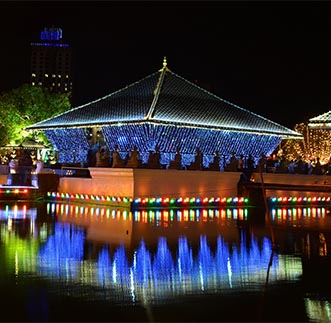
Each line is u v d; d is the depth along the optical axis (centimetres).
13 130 6856
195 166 3538
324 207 3700
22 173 3869
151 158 3359
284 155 7069
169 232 2092
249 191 3556
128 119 4609
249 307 1062
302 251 1692
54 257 1512
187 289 1182
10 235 1934
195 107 4981
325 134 6888
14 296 1101
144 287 1189
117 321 965
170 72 5434
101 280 1243
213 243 1825
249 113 5456
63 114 5481
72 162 5416
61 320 962
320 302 1099
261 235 2053
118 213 2867
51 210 2983
